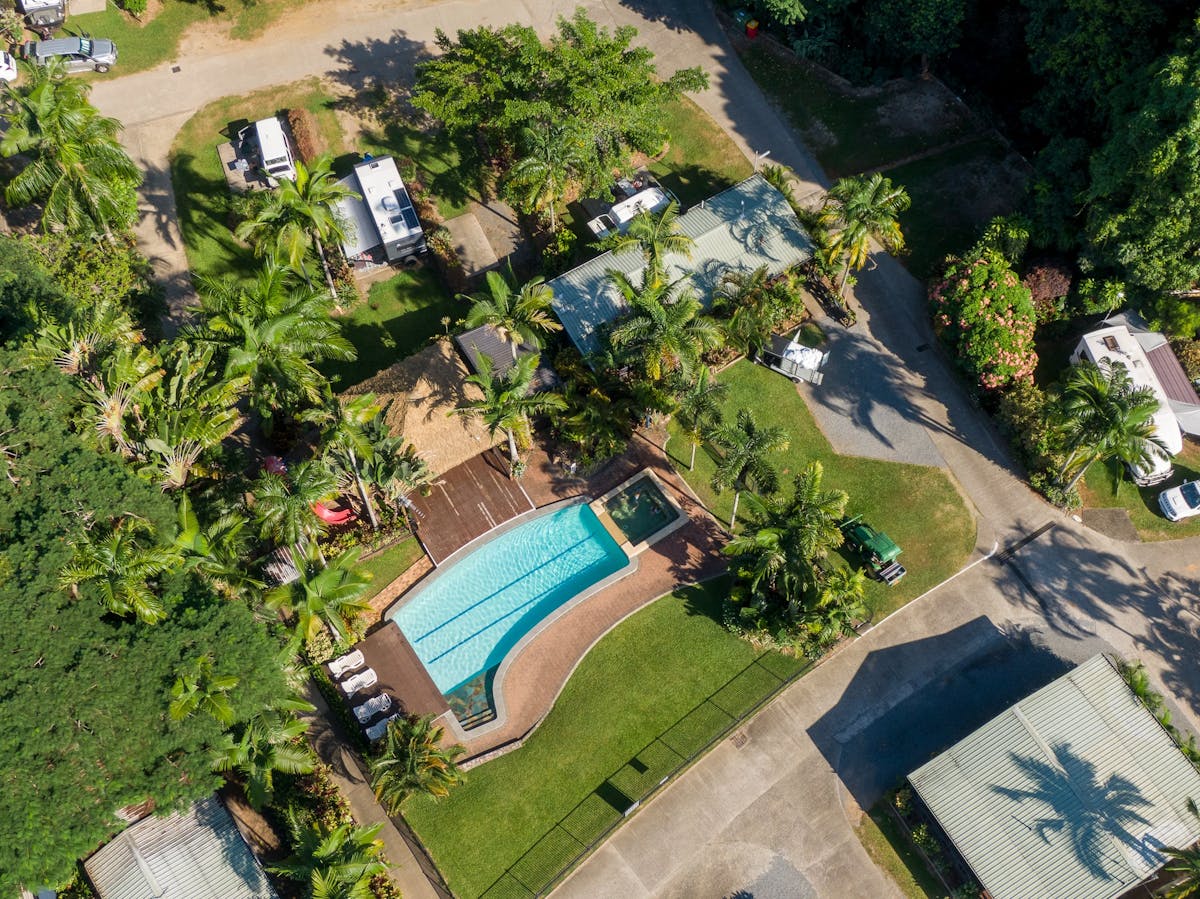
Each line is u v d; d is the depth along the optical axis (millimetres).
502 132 62375
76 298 50469
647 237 53344
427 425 51594
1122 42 51844
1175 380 54156
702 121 67125
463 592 51156
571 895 43188
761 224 58438
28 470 40312
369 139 66500
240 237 50625
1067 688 44969
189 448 47219
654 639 49156
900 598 50094
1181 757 43531
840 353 57781
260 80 69438
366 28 72125
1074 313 56469
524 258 61656
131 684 37906
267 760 40875
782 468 54094
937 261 60281
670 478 53719
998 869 41125
